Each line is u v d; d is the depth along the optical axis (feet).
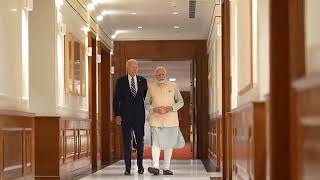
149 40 51.88
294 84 9.78
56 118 26.84
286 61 11.07
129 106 30.45
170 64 74.43
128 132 30.63
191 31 50.26
